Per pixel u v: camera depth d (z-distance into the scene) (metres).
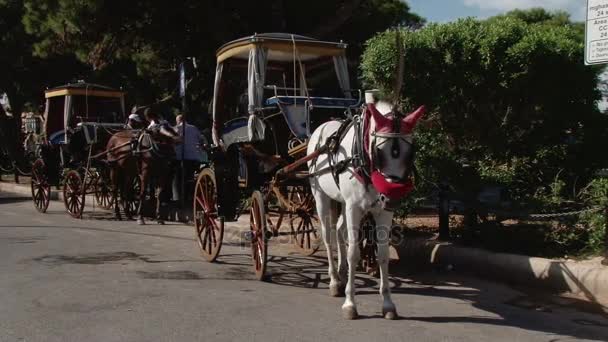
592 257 7.59
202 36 17.72
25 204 17.89
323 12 16.97
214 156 8.92
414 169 6.25
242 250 10.40
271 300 6.96
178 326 5.92
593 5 6.82
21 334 5.66
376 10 17.70
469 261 8.26
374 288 7.61
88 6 15.41
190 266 8.97
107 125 15.12
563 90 8.70
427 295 7.23
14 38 23.77
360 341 5.51
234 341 5.50
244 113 9.37
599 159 8.95
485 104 8.97
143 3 16.02
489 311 6.56
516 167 9.06
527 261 7.60
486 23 8.98
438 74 8.75
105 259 9.42
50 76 26.22
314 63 9.55
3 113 27.02
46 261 9.18
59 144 15.54
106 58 18.95
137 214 15.08
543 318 6.31
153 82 22.47
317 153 6.88
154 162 13.29
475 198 8.80
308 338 5.59
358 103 8.21
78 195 14.96
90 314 6.30
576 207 8.18
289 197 9.61
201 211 9.54
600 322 6.18
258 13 16.75
